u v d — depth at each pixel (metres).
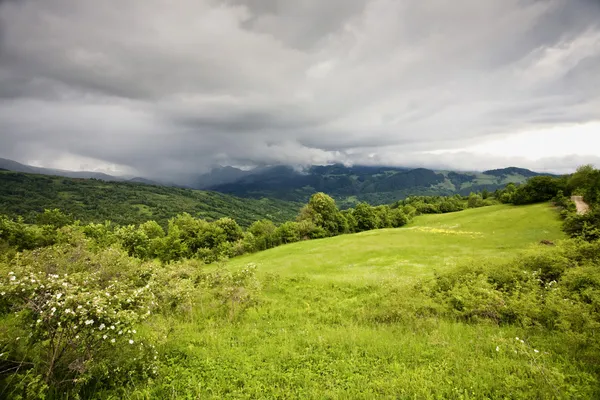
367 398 7.54
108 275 15.03
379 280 24.25
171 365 9.71
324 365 9.67
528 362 8.84
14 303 7.24
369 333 12.42
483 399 7.35
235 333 13.36
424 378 8.43
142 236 60.03
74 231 43.00
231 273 19.34
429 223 80.81
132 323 7.59
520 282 15.27
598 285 12.11
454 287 16.00
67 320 7.00
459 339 11.30
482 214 77.12
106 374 7.94
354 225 90.38
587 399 6.95
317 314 16.95
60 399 7.23
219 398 7.79
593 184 67.25
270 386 8.43
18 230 41.19
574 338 9.54
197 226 77.88
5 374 7.47
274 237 75.50
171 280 17.16
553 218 58.81
